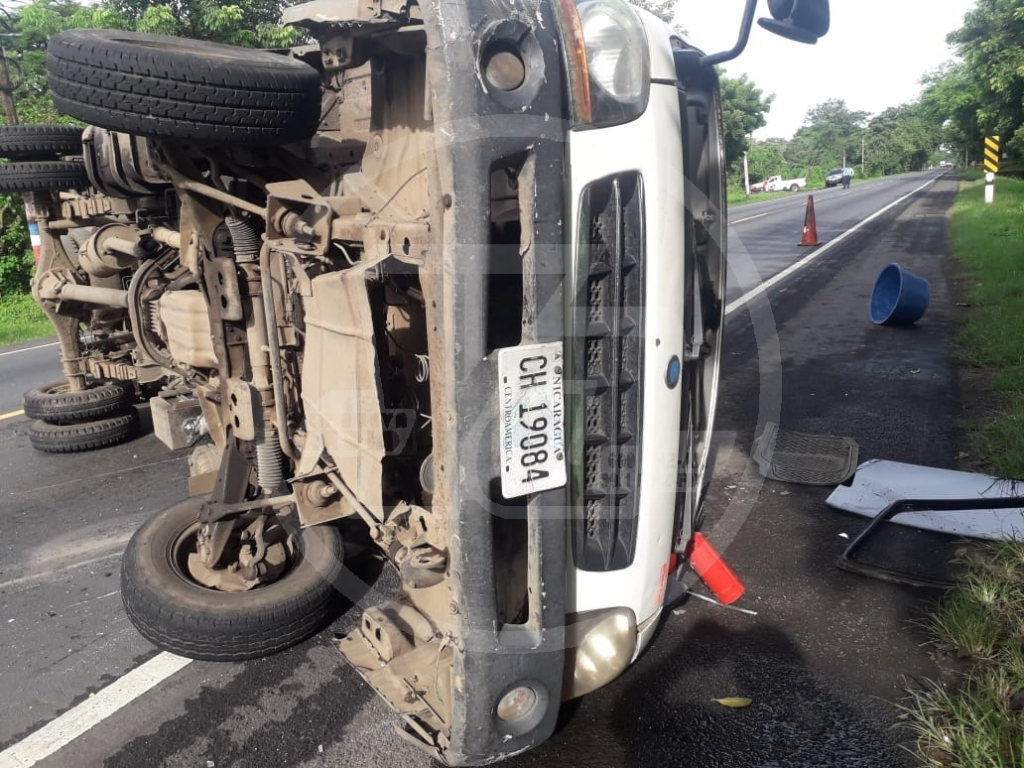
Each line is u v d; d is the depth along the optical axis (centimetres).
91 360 586
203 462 393
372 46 261
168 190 388
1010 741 233
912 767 243
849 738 257
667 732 262
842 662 296
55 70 259
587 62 197
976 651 288
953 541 375
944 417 558
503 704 209
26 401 598
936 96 5059
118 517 472
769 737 259
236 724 280
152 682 307
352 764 258
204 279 318
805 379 677
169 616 296
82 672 318
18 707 297
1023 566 328
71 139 530
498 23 176
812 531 400
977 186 3825
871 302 926
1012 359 671
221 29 1548
